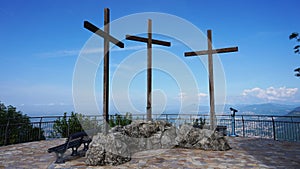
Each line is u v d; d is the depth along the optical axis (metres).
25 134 10.42
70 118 11.30
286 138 9.48
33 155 6.76
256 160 6.02
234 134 11.06
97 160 5.50
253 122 10.85
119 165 5.55
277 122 9.89
